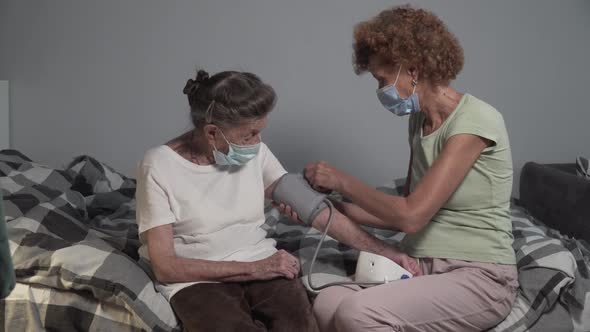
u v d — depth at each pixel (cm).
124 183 275
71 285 174
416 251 185
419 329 167
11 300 179
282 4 296
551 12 292
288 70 300
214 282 174
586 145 303
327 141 303
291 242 223
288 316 165
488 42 294
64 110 315
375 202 174
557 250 194
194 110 170
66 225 193
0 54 315
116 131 314
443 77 172
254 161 187
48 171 252
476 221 178
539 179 259
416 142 184
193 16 301
